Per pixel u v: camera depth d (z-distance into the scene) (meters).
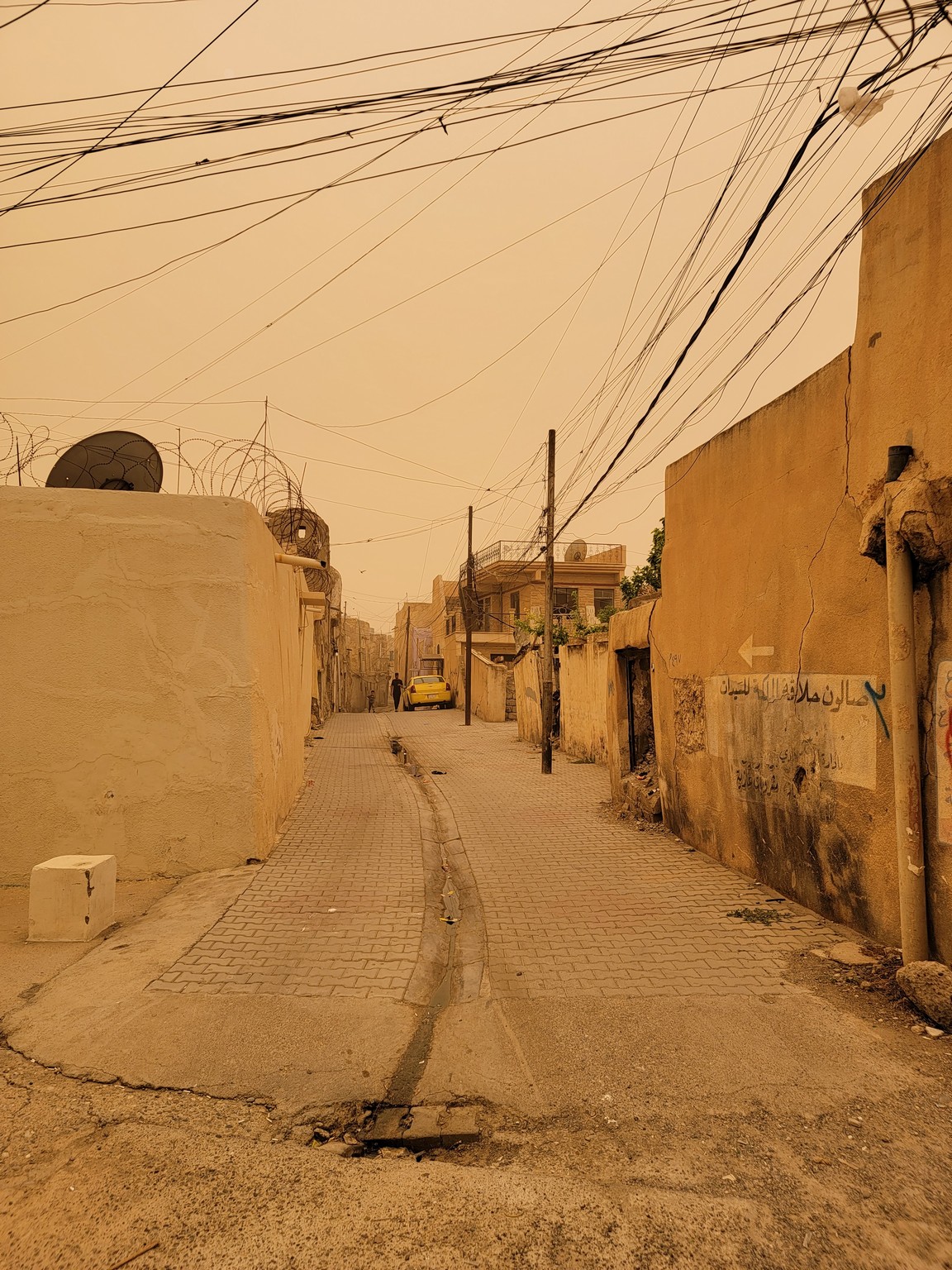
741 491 7.16
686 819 8.76
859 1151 3.08
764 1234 2.64
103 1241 2.62
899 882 4.73
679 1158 3.07
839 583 5.58
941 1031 3.98
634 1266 2.51
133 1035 4.05
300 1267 2.51
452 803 11.44
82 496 7.09
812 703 5.96
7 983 4.70
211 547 7.28
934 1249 2.55
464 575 35.19
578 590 34.81
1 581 6.97
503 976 5.00
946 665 4.38
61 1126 3.29
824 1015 4.23
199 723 7.25
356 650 48.28
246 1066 3.79
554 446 15.26
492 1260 2.54
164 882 7.04
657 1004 4.48
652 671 9.78
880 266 5.02
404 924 5.89
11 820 6.96
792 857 6.36
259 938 5.54
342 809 10.51
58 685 7.03
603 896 6.77
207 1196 2.85
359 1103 3.50
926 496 4.41
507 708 27.44
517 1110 3.46
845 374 5.49
